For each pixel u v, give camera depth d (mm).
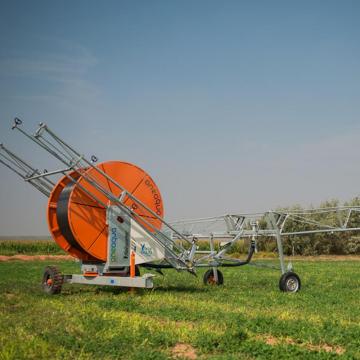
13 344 9117
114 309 13641
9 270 28438
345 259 54031
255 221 19938
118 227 16922
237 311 13477
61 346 9273
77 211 16375
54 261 40531
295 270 32062
